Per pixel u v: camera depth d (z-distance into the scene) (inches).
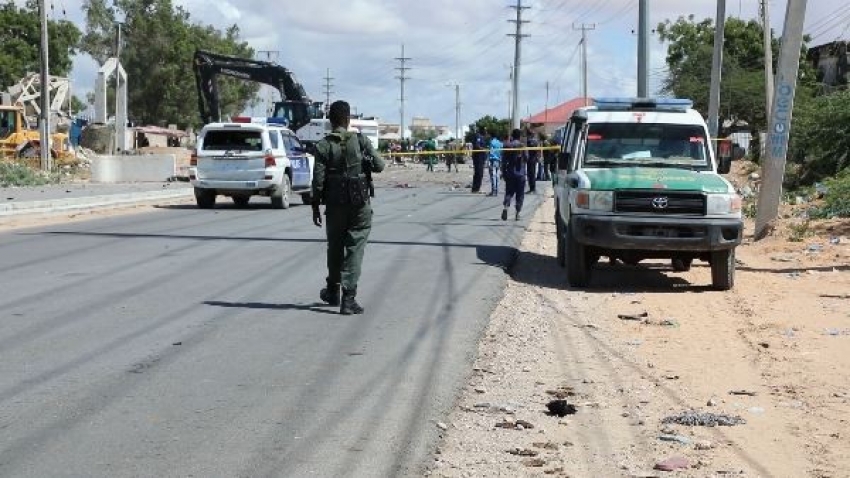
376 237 756.0
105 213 970.1
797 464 242.1
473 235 796.6
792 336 402.3
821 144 1253.7
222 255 616.4
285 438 250.7
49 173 1611.7
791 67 761.0
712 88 1241.4
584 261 528.7
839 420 281.7
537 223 942.4
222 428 257.8
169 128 3385.8
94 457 231.9
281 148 1062.4
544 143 1574.8
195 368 321.7
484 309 450.6
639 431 267.9
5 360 326.3
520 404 292.2
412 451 243.1
